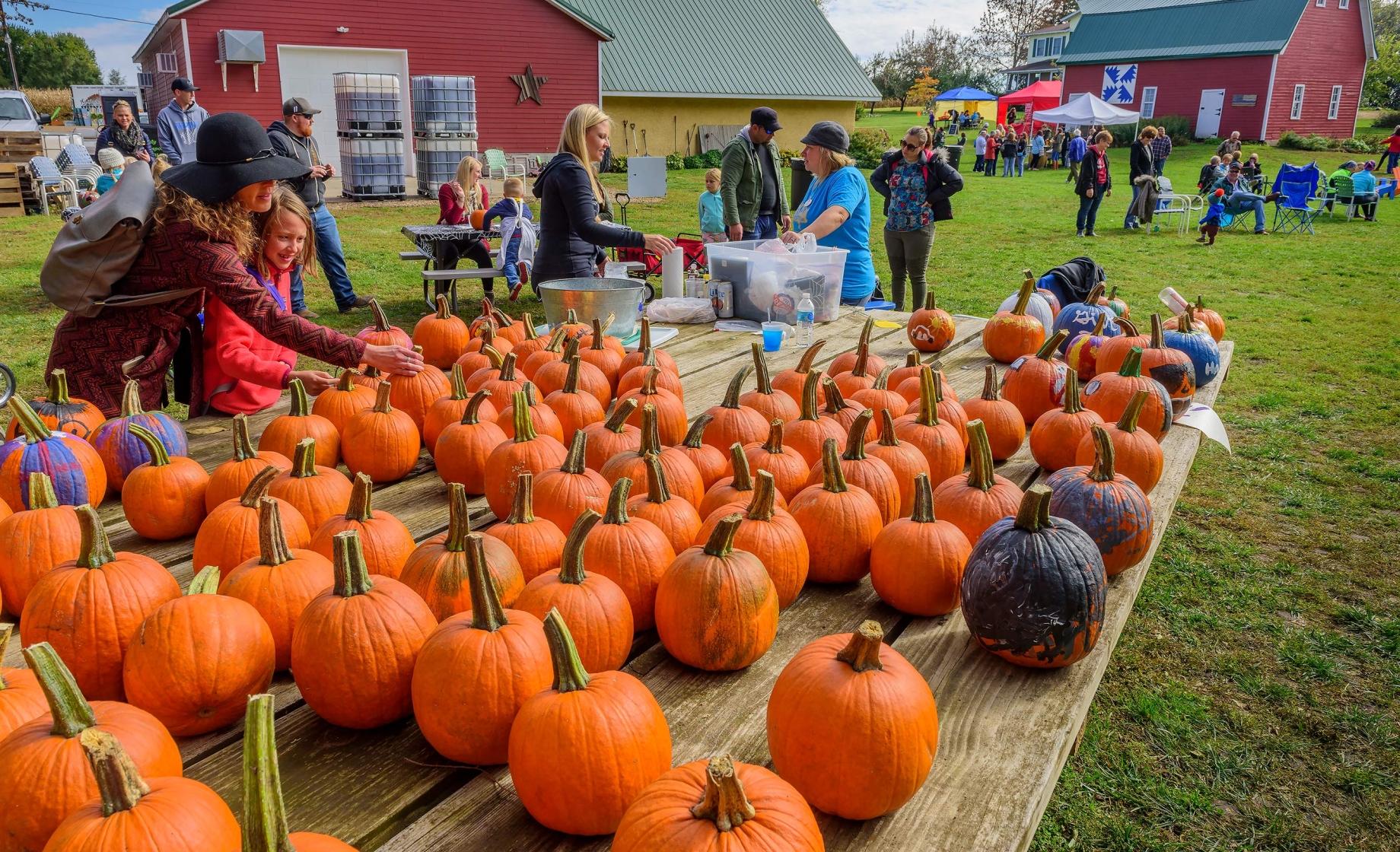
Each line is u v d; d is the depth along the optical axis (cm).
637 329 482
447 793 152
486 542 185
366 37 2008
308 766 154
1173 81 4066
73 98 3741
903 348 459
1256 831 261
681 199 1956
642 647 196
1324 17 3781
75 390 318
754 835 116
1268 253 1373
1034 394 341
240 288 295
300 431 271
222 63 1875
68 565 173
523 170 2078
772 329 447
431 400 315
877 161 2983
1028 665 182
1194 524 464
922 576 198
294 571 179
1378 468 541
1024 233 1589
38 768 123
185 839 109
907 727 139
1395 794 276
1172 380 343
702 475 253
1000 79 7319
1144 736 301
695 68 2798
